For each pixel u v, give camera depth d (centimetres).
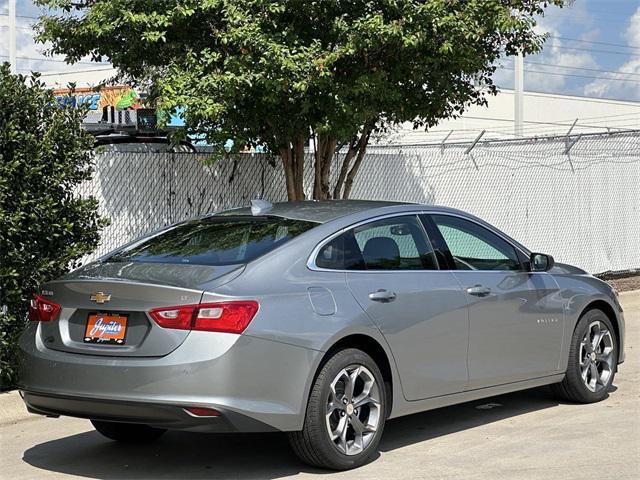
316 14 981
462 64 1024
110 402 538
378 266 623
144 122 1181
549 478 557
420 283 635
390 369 606
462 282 662
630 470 571
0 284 795
